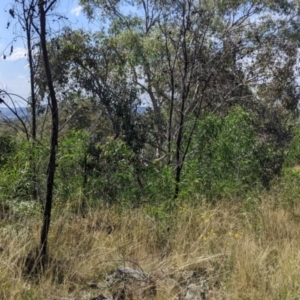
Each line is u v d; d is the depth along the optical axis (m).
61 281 4.70
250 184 8.49
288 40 14.78
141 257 5.34
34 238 5.24
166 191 7.47
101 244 5.52
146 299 4.34
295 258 5.02
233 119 8.84
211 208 7.21
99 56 13.45
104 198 7.51
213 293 4.46
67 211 6.38
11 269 4.45
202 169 8.34
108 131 12.48
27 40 8.57
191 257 5.25
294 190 8.07
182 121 8.69
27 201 6.62
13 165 7.48
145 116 13.07
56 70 12.66
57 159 7.35
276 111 14.88
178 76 10.80
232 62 11.48
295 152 10.37
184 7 8.85
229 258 5.10
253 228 6.27
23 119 9.27
